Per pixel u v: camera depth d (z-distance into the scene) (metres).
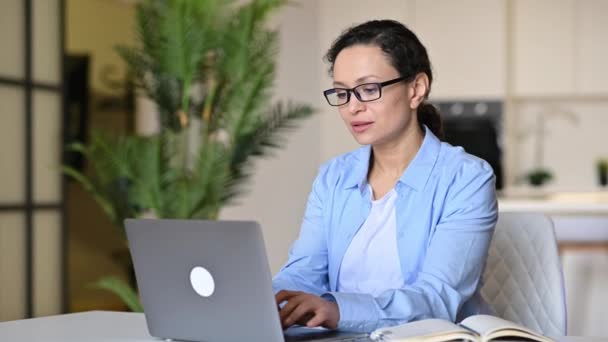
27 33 4.55
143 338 1.75
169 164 4.32
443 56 7.15
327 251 2.09
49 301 4.76
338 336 1.66
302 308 1.66
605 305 4.35
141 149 4.22
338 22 7.14
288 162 6.12
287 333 1.71
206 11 4.16
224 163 4.20
